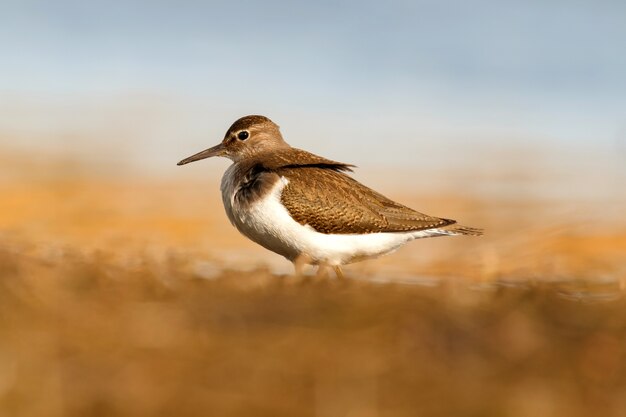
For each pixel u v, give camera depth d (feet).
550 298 32.19
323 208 42.45
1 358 24.53
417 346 26.40
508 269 47.34
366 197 43.86
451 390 24.18
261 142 48.52
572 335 27.94
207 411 22.85
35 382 23.62
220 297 30.42
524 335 27.32
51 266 33.71
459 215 67.15
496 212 66.80
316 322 27.94
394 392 23.99
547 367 25.66
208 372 24.57
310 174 43.65
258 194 42.60
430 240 60.08
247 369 24.79
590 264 52.34
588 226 63.05
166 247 51.52
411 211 44.39
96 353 25.26
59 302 28.63
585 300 32.99
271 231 42.78
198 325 27.40
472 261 48.67
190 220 67.00
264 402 23.30
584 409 23.71
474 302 30.91
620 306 31.55
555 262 50.80
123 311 28.25
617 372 25.50
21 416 22.40
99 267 33.73
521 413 23.39
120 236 58.23
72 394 23.21
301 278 35.19
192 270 36.50
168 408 22.88
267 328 27.37
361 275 41.55
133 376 24.11
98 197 72.59
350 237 43.16
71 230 60.54
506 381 24.80
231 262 45.75
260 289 32.01
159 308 28.71
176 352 25.53
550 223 62.39
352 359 25.48
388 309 29.32
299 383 24.21
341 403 23.40
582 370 25.58
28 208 68.39
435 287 33.71
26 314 27.48
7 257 33.17
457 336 27.20
